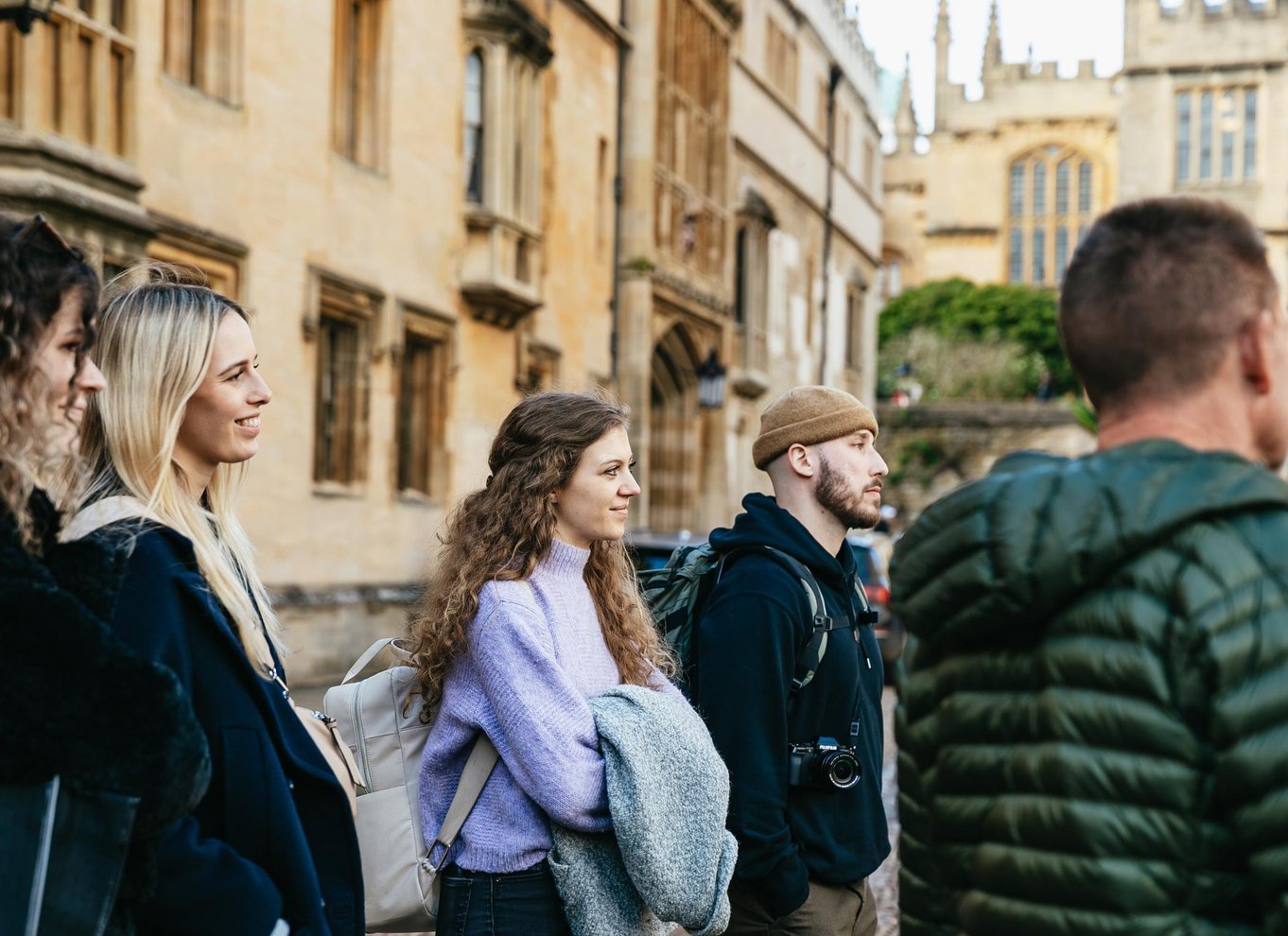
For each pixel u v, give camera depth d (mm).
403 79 14375
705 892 2471
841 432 3059
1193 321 1595
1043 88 65812
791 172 31578
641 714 2539
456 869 2600
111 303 2307
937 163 66750
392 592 13930
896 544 1760
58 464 1835
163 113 10625
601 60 19703
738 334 27766
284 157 12266
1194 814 1449
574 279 18812
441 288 15156
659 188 21625
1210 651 1437
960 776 1643
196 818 2049
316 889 2088
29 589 1711
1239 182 57969
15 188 8734
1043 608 1542
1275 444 1665
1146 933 1445
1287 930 1386
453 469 15422
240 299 11641
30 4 7531
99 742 1703
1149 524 1489
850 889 2920
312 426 12750
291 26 12383
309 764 2197
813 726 2854
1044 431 45406
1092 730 1496
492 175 15773
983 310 59812
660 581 3164
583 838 2551
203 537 2266
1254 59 57688
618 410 2787
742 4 27594
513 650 2555
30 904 1650
